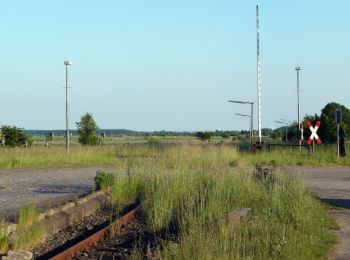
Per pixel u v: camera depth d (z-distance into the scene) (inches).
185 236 418.9
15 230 457.4
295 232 462.3
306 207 585.6
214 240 387.2
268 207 560.1
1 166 1334.9
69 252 409.7
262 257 375.6
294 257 388.2
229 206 595.2
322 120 2217.0
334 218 615.5
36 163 1445.6
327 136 2182.6
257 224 453.4
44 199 702.5
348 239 492.1
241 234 419.5
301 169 1339.8
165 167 857.5
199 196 634.2
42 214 525.7
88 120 2236.7
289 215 535.2
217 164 1009.5
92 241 462.0
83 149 1648.6
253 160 1457.9
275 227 454.6
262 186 717.9
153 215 557.0
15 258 391.2
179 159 1176.2
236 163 1206.3
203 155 1386.6
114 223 524.4
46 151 1562.5
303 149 1680.6
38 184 938.7
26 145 2015.3
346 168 1385.3
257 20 1726.1
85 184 936.9
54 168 1334.9
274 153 1555.1
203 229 431.8
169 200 602.5
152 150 1763.0
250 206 612.1
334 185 978.7
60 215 561.6
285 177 772.6
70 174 1163.3
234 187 673.0
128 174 786.2
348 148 1695.4
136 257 386.3
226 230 412.8
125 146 1865.2
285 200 620.7
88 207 647.1
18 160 1419.8
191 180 719.1
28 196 745.6
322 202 733.9
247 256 363.3
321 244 458.6
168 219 542.6
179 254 372.2
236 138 3782.0
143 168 821.2
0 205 644.1
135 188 749.9
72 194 771.4
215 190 636.7
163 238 478.6
